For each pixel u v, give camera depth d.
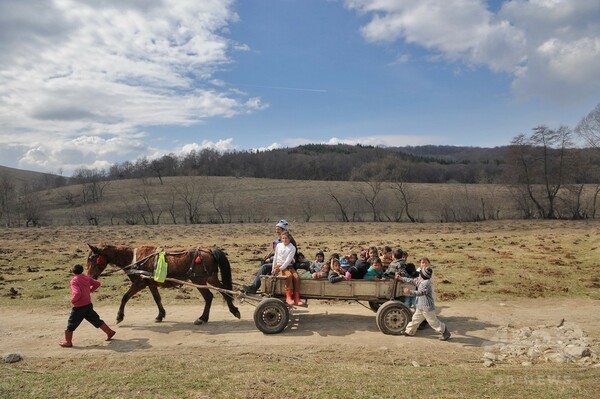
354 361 8.21
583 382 6.88
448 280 15.58
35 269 20.05
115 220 74.00
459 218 64.06
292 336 9.66
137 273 10.25
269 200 85.31
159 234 45.78
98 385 6.92
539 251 23.08
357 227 53.72
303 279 9.86
